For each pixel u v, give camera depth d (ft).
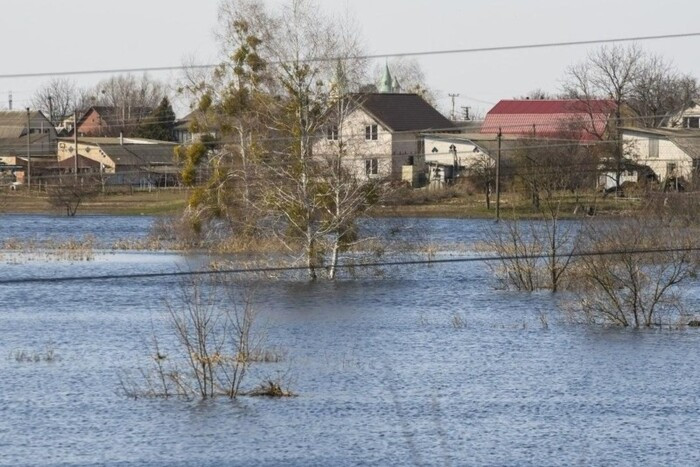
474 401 269.44
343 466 221.87
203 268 494.18
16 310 413.39
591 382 288.71
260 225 506.48
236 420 251.39
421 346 336.70
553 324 370.73
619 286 368.27
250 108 561.02
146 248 599.57
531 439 239.71
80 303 428.56
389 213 496.23
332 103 509.35
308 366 305.73
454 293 447.01
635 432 244.83
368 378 292.81
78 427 246.47
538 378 293.84
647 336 347.77
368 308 411.34
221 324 366.43
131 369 301.02
